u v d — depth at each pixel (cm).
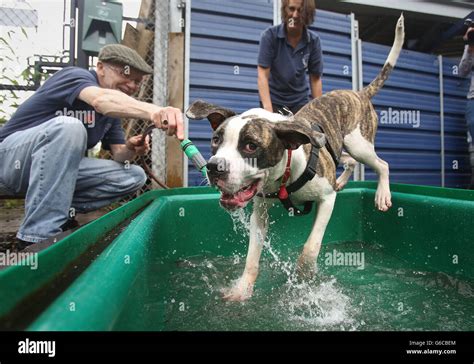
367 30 564
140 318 108
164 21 323
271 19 369
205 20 346
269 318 139
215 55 350
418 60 501
